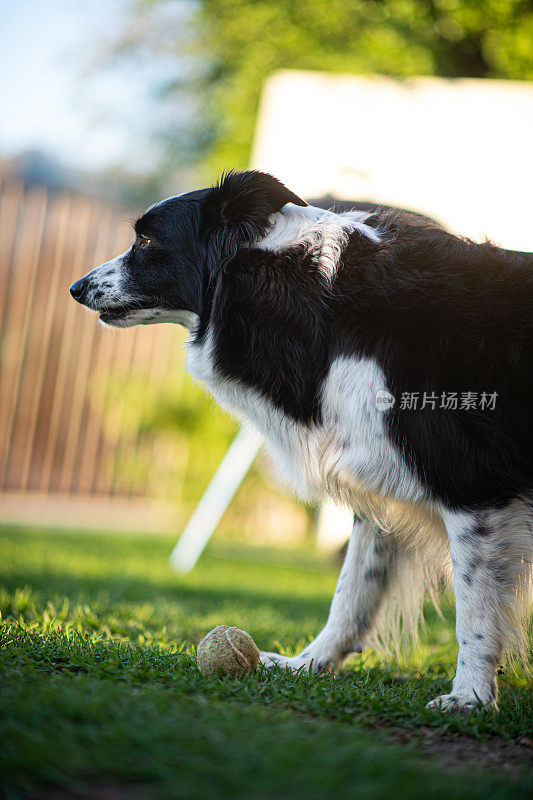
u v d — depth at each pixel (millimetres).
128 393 10133
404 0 9758
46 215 9906
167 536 9969
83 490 10586
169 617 4527
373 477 2934
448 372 2775
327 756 1926
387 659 3629
